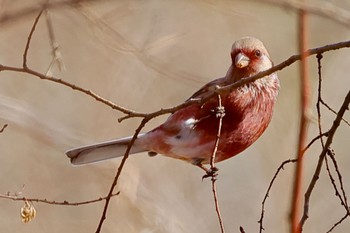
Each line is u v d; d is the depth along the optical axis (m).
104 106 15.61
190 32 14.78
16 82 15.80
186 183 15.95
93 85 15.59
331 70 16.53
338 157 16.81
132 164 14.41
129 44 12.26
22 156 15.12
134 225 14.12
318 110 7.33
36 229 14.70
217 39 15.67
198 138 9.58
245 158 16.48
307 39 7.17
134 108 15.59
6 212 14.66
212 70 15.56
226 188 16.45
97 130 15.48
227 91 7.62
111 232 14.10
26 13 8.07
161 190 15.55
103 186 14.37
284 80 16.03
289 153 15.90
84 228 14.59
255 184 16.39
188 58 15.48
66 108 15.62
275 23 15.91
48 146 14.39
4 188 14.95
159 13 14.83
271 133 15.98
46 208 14.88
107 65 15.62
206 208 16.11
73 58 15.56
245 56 9.72
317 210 16.20
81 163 10.06
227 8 10.98
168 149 9.77
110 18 12.27
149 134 9.81
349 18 9.05
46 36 15.71
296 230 6.39
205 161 9.85
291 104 15.98
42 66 15.83
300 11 7.43
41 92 15.77
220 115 7.93
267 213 15.85
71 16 13.02
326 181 16.39
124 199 14.20
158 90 15.64
